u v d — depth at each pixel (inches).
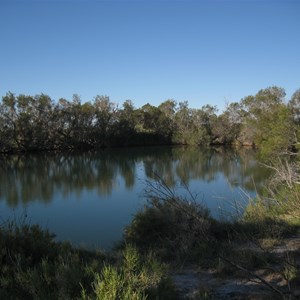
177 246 286.2
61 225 577.3
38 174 1327.5
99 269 157.6
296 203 358.0
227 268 218.1
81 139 2746.1
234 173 1139.3
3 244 185.3
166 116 3508.9
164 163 1561.3
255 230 314.5
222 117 3250.5
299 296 165.0
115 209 688.4
